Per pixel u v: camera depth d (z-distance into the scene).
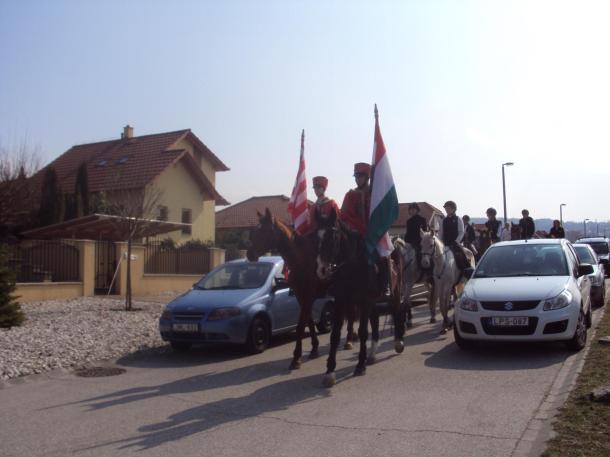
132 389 8.24
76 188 27.34
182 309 10.73
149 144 34.56
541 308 9.16
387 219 8.70
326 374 8.00
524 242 11.44
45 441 6.04
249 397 7.57
